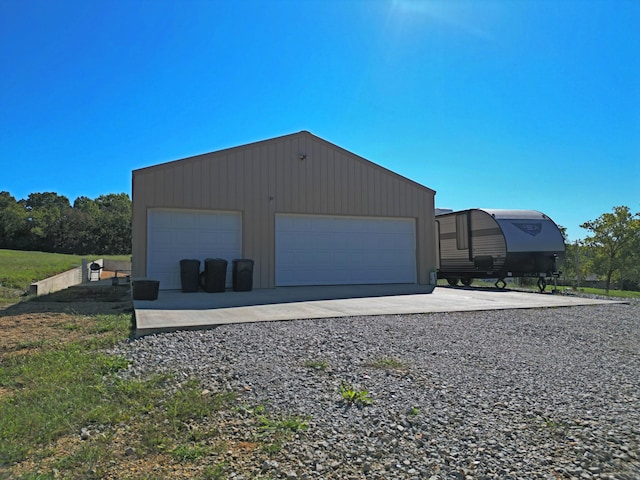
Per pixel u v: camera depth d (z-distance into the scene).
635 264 22.30
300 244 13.14
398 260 14.30
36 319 7.48
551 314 8.09
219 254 12.20
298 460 2.71
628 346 5.62
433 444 2.92
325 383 4.06
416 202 14.53
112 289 14.03
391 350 5.20
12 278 14.46
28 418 3.26
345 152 13.70
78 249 52.59
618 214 22.44
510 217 14.66
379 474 2.56
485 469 2.60
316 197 13.25
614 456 2.75
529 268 14.09
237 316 7.14
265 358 4.80
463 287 15.83
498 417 3.33
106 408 3.46
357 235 13.84
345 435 3.04
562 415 3.38
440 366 4.60
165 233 11.72
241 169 12.44
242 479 2.49
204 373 4.34
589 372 4.47
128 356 4.92
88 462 2.67
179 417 3.32
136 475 2.53
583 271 24.05
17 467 2.62
